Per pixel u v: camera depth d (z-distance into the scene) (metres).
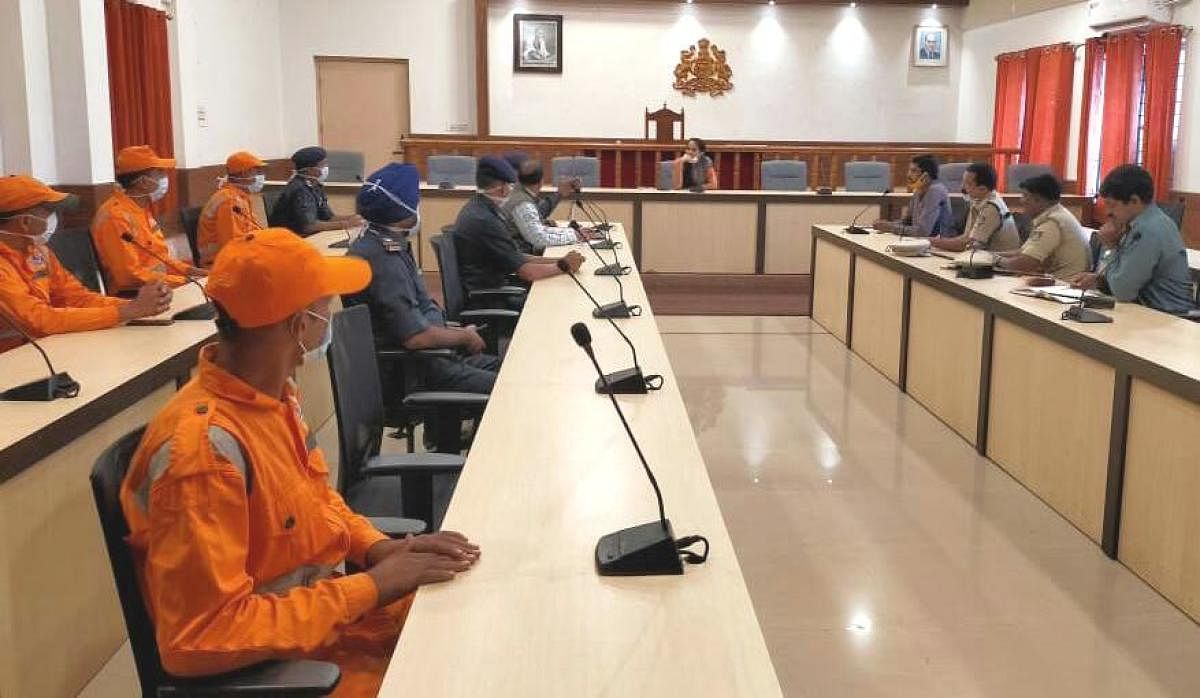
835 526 3.45
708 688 1.20
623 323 3.42
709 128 12.84
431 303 3.56
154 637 1.37
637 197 8.30
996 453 4.07
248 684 1.30
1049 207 4.74
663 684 1.20
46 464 2.20
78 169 6.91
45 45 6.75
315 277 1.41
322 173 6.73
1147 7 9.20
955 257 5.29
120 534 1.35
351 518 1.70
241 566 1.32
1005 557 3.20
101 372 2.61
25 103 6.55
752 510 3.59
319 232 6.53
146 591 1.36
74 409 2.28
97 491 1.34
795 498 3.70
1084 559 3.19
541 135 12.73
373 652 1.60
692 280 8.42
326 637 1.35
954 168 9.96
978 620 2.79
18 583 2.10
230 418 1.38
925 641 2.68
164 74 9.02
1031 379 3.74
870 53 12.87
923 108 13.07
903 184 10.98
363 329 2.53
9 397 2.33
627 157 10.61
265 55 11.94
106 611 2.49
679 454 2.04
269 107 12.09
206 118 10.07
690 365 5.78
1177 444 2.83
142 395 2.61
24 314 3.02
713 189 8.92
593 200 8.32
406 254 3.40
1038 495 3.70
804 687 2.45
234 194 5.43
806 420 4.70
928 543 3.31
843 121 12.95
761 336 6.59
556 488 1.84
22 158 6.61
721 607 1.40
